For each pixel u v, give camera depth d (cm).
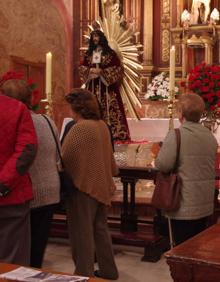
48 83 584
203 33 1068
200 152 348
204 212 352
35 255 364
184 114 356
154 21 1135
